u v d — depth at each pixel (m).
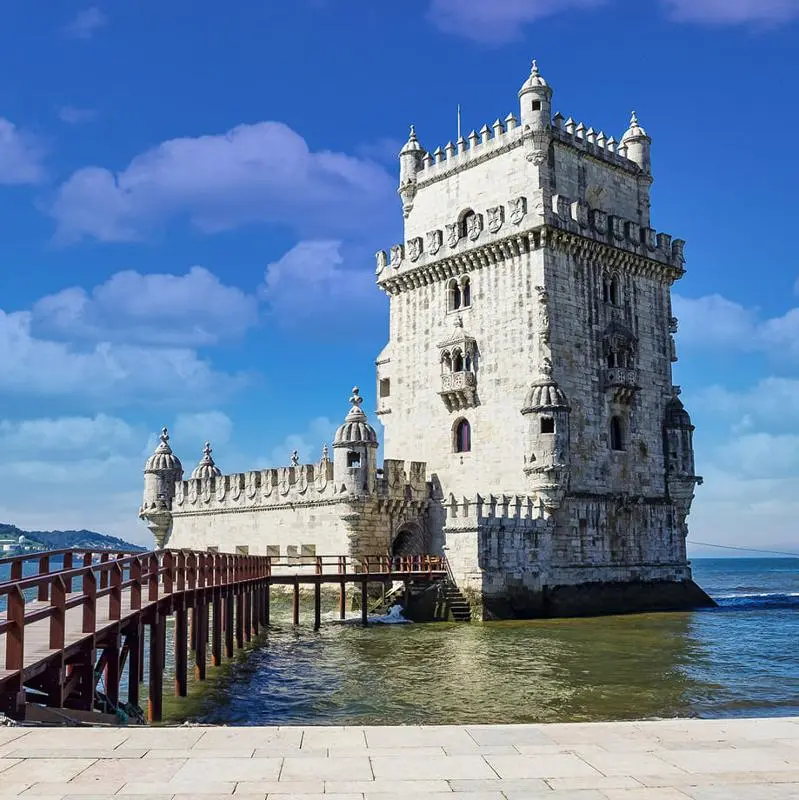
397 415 67.19
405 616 53.03
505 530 53.38
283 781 11.47
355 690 30.86
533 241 59.03
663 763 12.44
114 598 22.72
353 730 14.12
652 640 43.28
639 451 63.91
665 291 68.50
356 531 58.91
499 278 61.06
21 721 16.16
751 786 11.45
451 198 66.44
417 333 66.56
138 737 13.59
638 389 63.53
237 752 12.78
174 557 29.92
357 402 61.00
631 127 69.94
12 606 16.36
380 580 52.59
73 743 13.20
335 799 10.83
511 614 52.44
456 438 62.88
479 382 61.25
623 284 64.75
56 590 18.78
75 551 27.73
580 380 59.81
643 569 62.62
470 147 65.12
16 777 11.48
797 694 29.62
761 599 81.56
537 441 56.44
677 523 66.19
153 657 26.22
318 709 27.78
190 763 12.19
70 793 10.87
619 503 61.12
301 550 63.59
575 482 58.38
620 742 13.55
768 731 14.32
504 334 60.19
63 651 18.67
